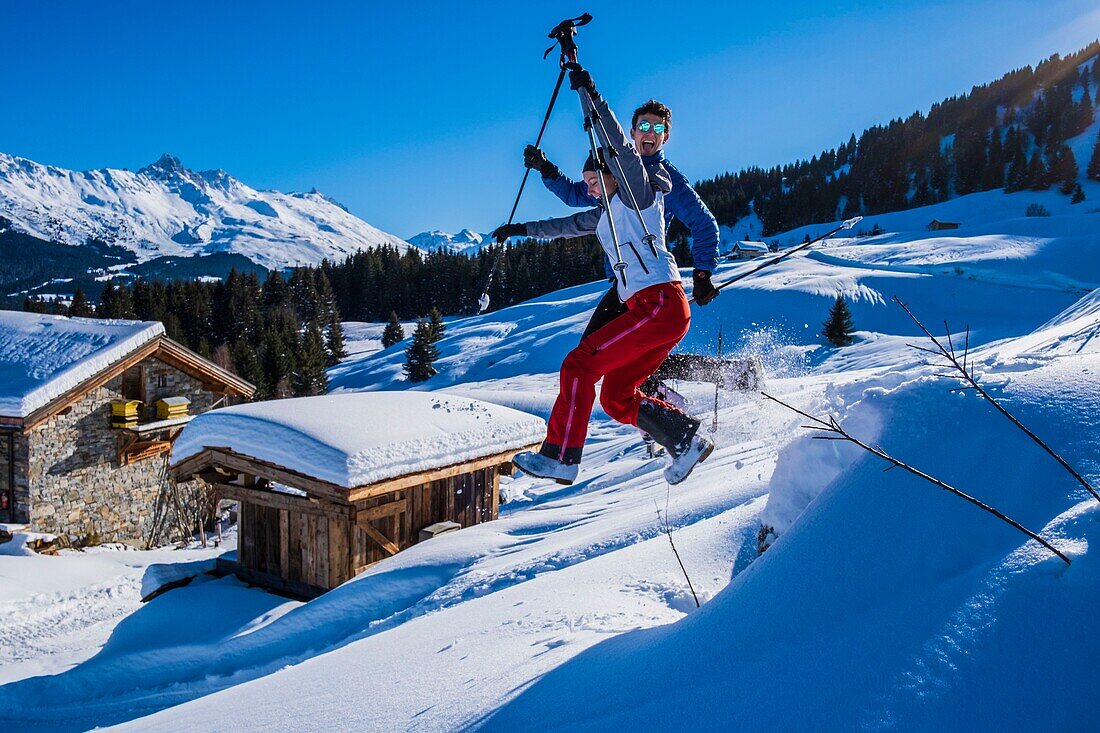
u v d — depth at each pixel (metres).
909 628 1.88
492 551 8.23
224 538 21.31
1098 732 1.43
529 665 3.06
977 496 2.21
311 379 62.75
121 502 19.64
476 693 2.88
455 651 3.68
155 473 20.64
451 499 10.95
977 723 1.56
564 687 2.62
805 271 67.38
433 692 3.07
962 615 1.81
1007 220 113.62
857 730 1.68
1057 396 2.44
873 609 2.04
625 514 8.11
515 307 91.19
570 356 3.13
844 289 58.81
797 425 3.97
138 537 20.06
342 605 7.79
